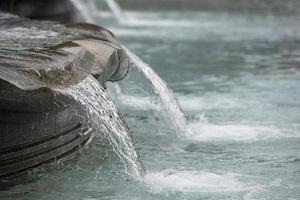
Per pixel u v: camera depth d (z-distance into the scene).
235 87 40.91
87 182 22.23
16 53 23.23
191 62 50.50
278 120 32.19
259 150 26.95
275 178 23.12
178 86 41.19
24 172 22.02
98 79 25.58
